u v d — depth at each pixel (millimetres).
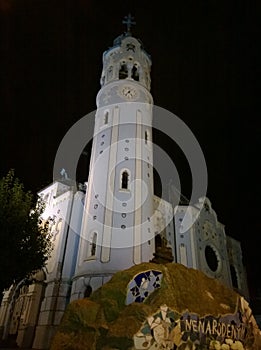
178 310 10969
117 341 9922
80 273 29688
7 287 22359
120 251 29609
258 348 12523
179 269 12758
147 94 43406
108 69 45594
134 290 11648
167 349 10156
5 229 22484
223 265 47750
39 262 25609
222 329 11719
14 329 33375
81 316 11148
